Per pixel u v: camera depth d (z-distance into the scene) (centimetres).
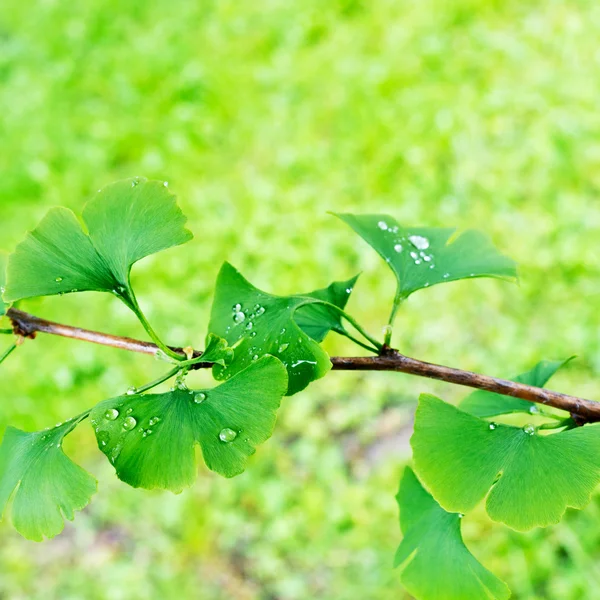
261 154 214
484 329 160
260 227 192
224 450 60
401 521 70
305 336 63
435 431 62
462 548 67
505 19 230
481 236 70
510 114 200
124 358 170
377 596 127
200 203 203
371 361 65
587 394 144
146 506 146
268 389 61
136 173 216
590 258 164
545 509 62
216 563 138
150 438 61
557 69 209
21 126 240
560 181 183
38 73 265
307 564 135
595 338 151
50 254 64
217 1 277
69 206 211
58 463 62
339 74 231
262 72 239
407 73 222
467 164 191
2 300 65
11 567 141
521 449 62
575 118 193
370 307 169
